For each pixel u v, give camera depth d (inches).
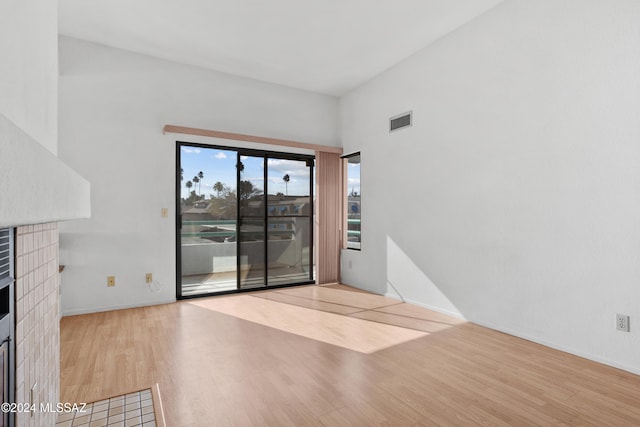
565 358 101.3
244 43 150.6
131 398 79.0
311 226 211.0
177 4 122.6
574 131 104.2
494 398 79.7
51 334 64.2
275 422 70.1
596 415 72.9
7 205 19.8
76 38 145.1
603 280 97.7
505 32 123.3
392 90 175.2
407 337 118.9
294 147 198.1
